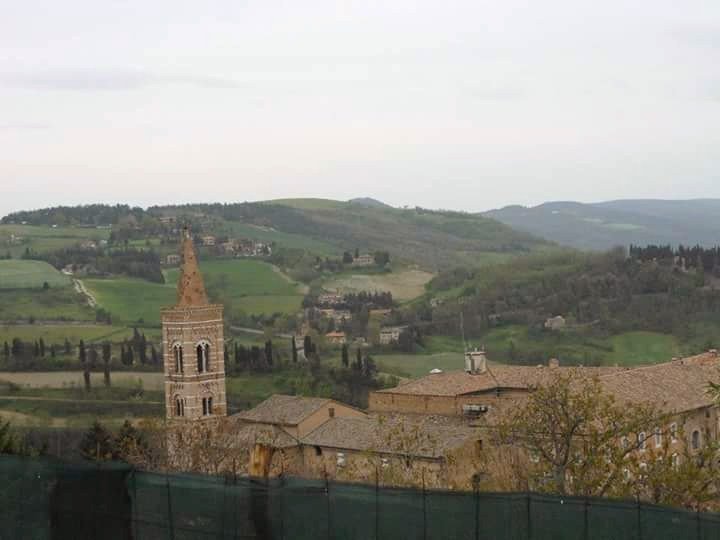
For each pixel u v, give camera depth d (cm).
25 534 5259
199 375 14438
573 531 4428
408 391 11519
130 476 5091
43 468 5234
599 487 6144
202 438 9519
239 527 4878
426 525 4609
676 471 5978
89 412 18775
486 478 7862
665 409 9781
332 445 10819
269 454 6169
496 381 11531
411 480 7819
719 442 6900
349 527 4725
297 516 4800
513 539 4509
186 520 4966
